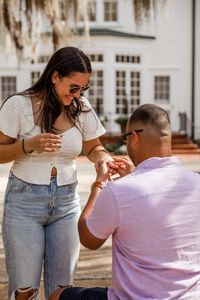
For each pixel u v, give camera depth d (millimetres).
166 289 2393
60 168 3176
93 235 2484
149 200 2412
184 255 2422
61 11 16969
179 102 23594
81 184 11453
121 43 22719
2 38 16672
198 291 2422
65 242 3223
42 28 21047
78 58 3037
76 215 3270
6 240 3188
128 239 2432
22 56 17141
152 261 2400
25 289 3137
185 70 23484
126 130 2645
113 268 2523
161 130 2541
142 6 17078
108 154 3387
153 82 23531
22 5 17453
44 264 3299
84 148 3443
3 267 5449
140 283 2412
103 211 2436
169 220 2404
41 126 3139
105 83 22656
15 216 3148
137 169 2535
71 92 3096
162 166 2516
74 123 3217
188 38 23344
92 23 23219
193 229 2443
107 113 22672
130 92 23203
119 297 2477
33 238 3145
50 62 3098
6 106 3145
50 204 3166
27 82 23031
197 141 21812
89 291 2641
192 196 2461
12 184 3184
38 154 3121
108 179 2762
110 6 23328
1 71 23172
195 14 23188
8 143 3174
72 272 3285
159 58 23469
